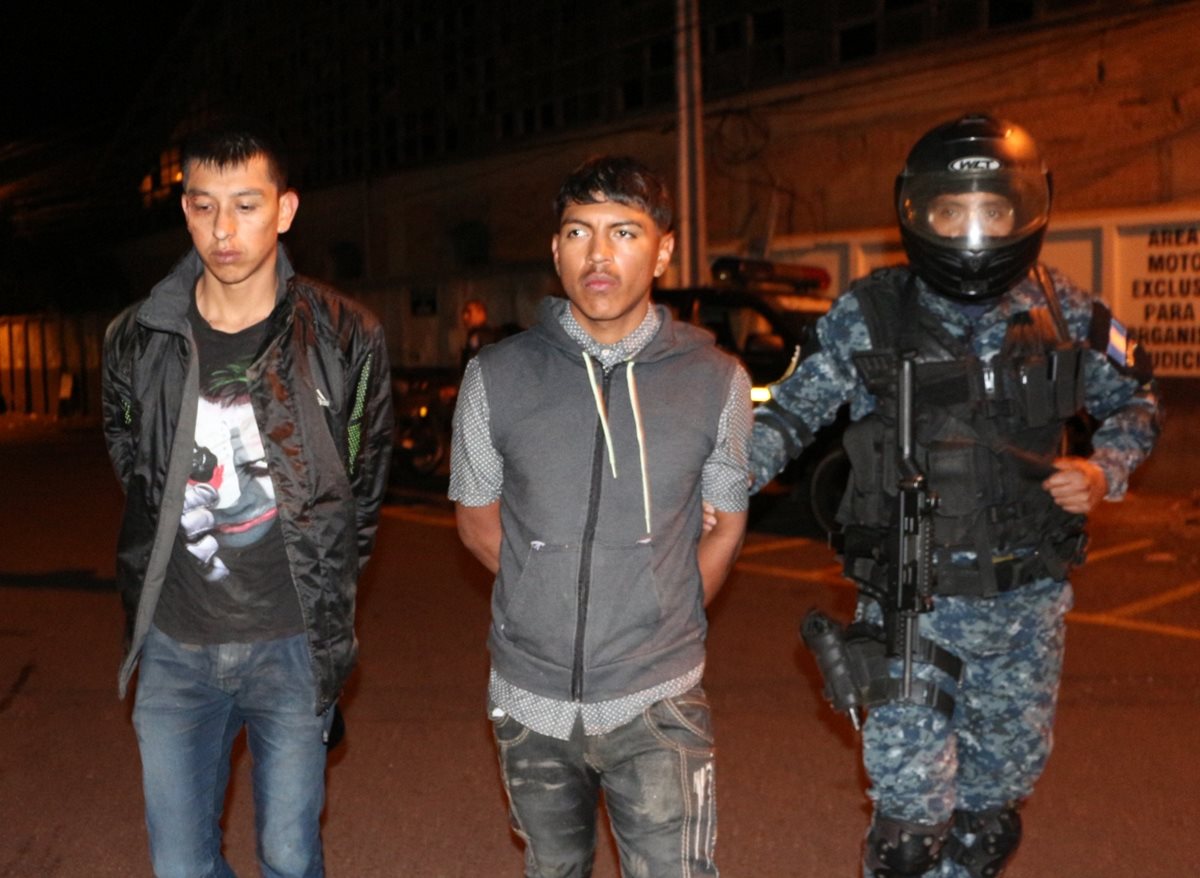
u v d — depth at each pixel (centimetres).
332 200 2433
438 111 2162
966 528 269
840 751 464
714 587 262
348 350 266
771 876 366
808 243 1485
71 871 375
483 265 2067
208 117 2884
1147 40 1210
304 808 266
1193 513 990
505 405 241
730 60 1620
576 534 238
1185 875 362
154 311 253
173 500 256
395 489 1206
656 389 241
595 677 239
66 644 633
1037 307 278
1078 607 677
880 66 1441
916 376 272
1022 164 262
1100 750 459
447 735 489
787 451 286
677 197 1314
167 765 261
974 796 290
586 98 1872
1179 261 1162
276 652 262
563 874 253
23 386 2925
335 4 2403
